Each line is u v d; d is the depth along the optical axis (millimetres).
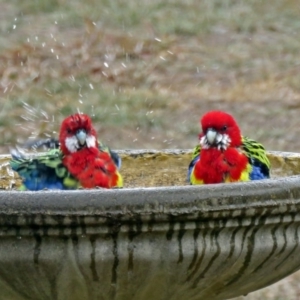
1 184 7488
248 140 8461
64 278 5184
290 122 18844
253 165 8094
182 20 25828
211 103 20078
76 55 22219
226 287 5520
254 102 20094
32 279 5223
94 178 7367
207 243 5156
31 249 5090
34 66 21359
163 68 22266
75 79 20891
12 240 5098
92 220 4957
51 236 5039
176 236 5094
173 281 5277
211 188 5043
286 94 20625
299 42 24266
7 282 5305
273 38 24656
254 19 26094
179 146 17422
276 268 5566
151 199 4957
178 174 8031
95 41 23375
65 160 7355
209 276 5332
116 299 5375
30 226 5020
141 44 23578
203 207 5012
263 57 23188
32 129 17312
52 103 19250
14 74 20797
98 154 7426
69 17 25359
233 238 5219
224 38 24641
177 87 21094
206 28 25234
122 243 5059
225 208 5051
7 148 16453
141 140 17797
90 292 5293
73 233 5012
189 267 5207
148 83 21297
